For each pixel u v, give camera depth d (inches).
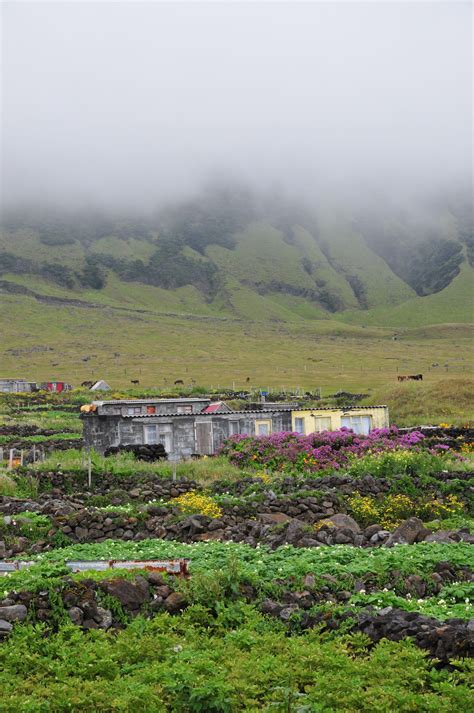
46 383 4776.1
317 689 380.2
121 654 446.0
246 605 521.3
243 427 1678.2
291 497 948.6
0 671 427.8
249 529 832.9
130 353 7687.0
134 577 550.0
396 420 2498.8
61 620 494.3
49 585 515.5
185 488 1090.1
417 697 360.8
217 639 466.0
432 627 446.0
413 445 1408.7
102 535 855.1
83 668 423.5
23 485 1096.2
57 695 386.9
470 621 448.8
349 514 948.0
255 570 586.2
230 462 1354.6
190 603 529.3
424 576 584.4
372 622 469.7
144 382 5457.7
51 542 823.1
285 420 1731.1
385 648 426.6
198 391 4313.5
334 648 435.5
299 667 412.8
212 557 650.8
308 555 649.0
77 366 6683.1
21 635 466.0
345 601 541.6
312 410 1768.0
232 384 5147.6
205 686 374.6
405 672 393.1
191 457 1503.4
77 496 1061.8
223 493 1079.6
